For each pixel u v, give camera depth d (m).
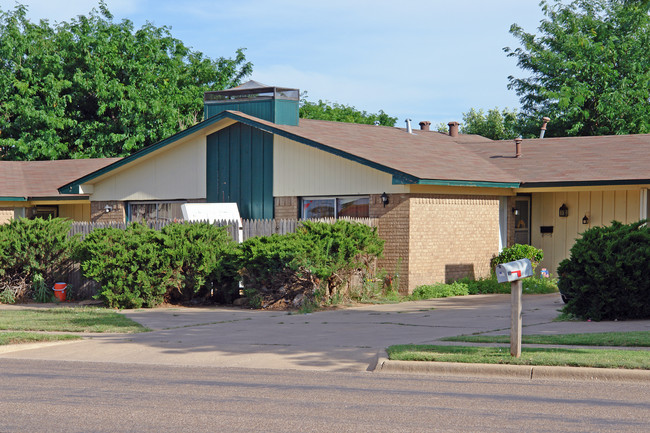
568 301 14.85
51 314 16.64
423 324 14.27
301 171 21.44
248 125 22.62
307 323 14.80
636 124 39.38
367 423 7.50
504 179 21.25
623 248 14.07
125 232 18.58
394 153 21.56
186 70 47.19
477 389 9.12
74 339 13.47
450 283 20.47
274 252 16.97
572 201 23.12
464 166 21.95
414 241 19.44
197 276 17.91
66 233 20.33
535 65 43.97
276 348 12.18
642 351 10.66
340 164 20.59
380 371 10.41
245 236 19.61
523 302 17.95
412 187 19.34
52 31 43.66
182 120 42.59
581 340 11.54
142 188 24.94
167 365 11.09
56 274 20.19
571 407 8.11
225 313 16.75
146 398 8.76
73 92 40.50
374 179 19.88
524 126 42.94
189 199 23.94
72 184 25.72
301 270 16.95
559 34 43.09
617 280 13.97
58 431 7.32
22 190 27.94
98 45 40.41
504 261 21.67
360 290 18.52
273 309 17.33
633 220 22.00
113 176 25.56
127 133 40.25
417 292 19.06
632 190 22.00
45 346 12.88
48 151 38.56
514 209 23.03
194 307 18.17
